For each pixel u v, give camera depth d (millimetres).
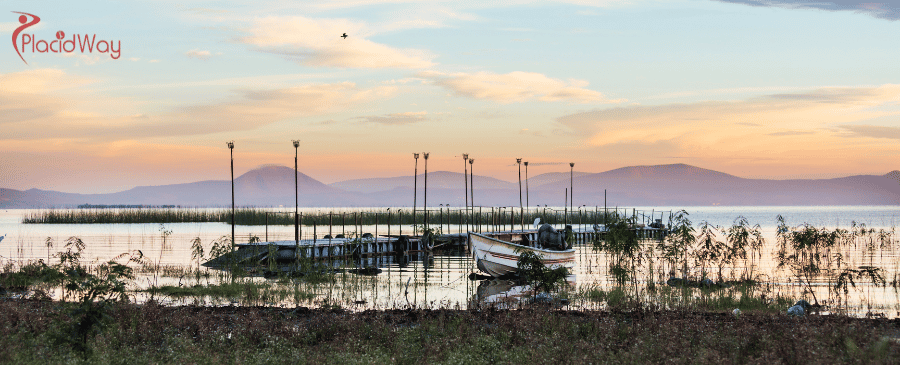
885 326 16734
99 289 13492
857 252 47156
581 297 24406
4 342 12812
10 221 114750
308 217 91750
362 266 41281
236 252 37250
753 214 196000
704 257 28766
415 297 25594
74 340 12805
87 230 81438
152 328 15289
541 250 33344
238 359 12688
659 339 14133
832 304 22844
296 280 30344
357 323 16344
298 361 12773
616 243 27906
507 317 17219
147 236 68688
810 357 12203
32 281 27016
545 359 12492
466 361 12516
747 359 12570
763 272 33562
